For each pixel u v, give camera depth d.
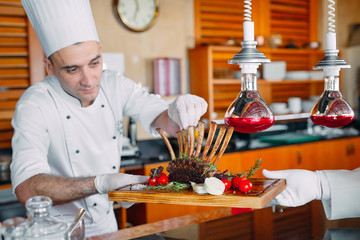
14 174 1.54
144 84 3.72
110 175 1.49
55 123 1.78
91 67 1.57
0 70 2.99
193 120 1.58
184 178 1.44
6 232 0.93
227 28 4.18
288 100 4.32
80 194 1.47
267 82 4.04
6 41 2.97
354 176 1.41
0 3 2.90
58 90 1.79
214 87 4.16
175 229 1.36
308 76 4.29
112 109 1.96
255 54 1.14
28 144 1.62
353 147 4.12
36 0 1.54
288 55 4.57
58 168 1.88
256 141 3.87
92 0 3.43
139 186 1.46
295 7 4.58
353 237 1.22
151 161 3.00
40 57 3.09
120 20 3.54
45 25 1.53
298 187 1.43
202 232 1.32
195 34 4.02
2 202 2.60
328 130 4.32
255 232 1.30
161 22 3.78
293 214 1.47
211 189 1.28
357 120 4.67
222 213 1.82
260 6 4.32
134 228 1.61
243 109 1.14
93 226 1.88
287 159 3.67
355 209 1.37
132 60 3.65
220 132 1.50
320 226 1.33
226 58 4.16
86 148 1.88
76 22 1.52
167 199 1.33
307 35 4.75
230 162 3.32
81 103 1.82
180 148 1.57
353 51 4.80
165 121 1.88
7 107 3.04
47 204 0.96
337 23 4.78
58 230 0.94
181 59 3.81
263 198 1.25
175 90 3.65
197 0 3.99
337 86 1.30
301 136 3.99
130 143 3.31
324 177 1.41
